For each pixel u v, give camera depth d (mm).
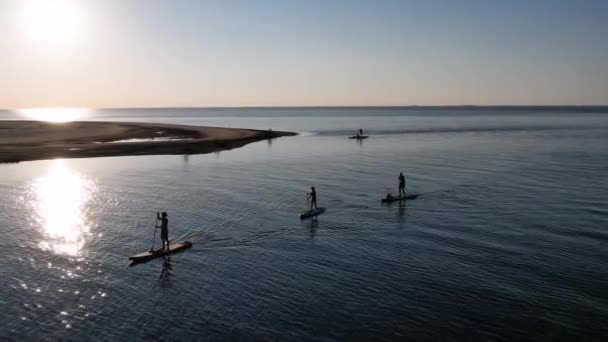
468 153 77000
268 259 26172
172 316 19562
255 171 57188
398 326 18625
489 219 34438
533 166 61062
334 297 21266
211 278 23500
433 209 37531
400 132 130625
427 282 22875
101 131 117438
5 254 26828
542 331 18234
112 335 18078
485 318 19250
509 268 24609
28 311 20016
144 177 52594
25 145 81375
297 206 38438
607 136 113500
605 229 31641
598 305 20312
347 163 64562
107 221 33812
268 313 19766
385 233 31031
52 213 36031
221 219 34312
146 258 25875
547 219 34312
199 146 83312
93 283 22906
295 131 138875
